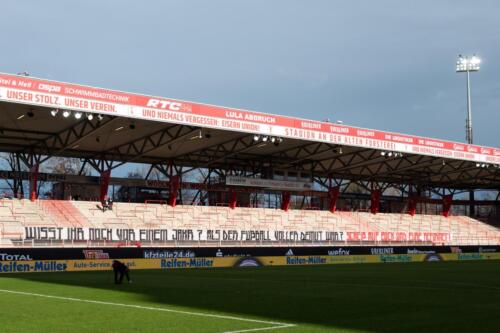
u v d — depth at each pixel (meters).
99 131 47.91
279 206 70.88
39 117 43.53
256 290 24.84
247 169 66.31
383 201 79.88
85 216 53.41
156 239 52.25
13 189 55.16
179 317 16.06
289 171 65.94
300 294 23.09
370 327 14.51
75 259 41.34
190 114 44.19
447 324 15.05
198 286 26.89
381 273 38.16
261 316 16.31
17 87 36.94
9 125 45.91
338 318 16.05
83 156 56.66
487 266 48.66
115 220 54.44
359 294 23.14
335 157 63.38
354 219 71.94
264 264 50.66
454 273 38.22
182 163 61.66
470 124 80.31
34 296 21.86
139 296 21.92
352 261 56.38
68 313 16.91
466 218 86.44
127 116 41.19
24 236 46.31
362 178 75.19
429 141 59.62
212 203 66.12
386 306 18.94
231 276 34.56
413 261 60.34
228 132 49.91
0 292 23.53
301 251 53.09
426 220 80.19
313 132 51.16
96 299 20.77
